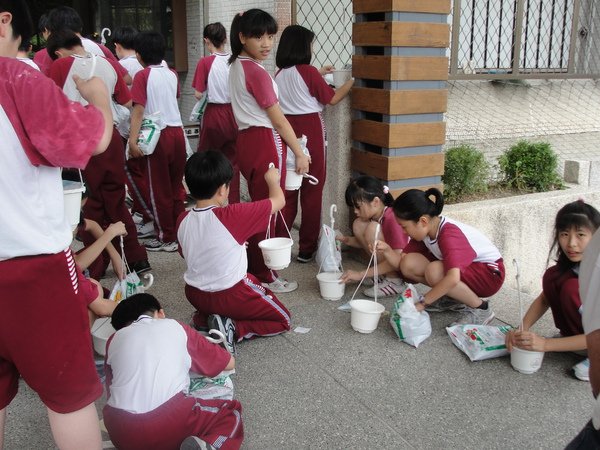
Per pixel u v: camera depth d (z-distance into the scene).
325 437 2.31
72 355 1.72
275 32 3.40
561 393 2.59
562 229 2.68
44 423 2.44
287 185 3.72
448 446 2.26
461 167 4.99
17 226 1.56
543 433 2.33
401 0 3.64
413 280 3.39
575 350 2.72
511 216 4.82
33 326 1.64
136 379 2.01
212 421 2.13
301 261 4.28
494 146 6.25
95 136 1.66
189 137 6.27
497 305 3.53
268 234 3.51
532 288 5.11
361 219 3.81
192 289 2.99
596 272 1.34
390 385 2.66
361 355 2.92
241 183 5.91
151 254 4.52
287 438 2.30
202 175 2.80
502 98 6.82
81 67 3.38
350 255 4.36
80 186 2.33
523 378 2.71
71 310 1.70
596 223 2.62
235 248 2.86
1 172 1.53
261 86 3.36
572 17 6.77
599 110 7.27
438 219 3.17
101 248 2.93
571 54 6.82
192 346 2.27
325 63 6.16
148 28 7.84
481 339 2.90
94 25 7.98
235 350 2.99
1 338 1.63
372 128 3.99
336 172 4.34
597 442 1.39
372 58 3.91
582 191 5.23
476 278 3.19
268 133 3.50
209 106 4.91
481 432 2.33
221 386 2.38
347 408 2.49
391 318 3.07
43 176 1.62
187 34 7.60
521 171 5.36
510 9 6.82
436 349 2.97
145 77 4.23
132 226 3.96
